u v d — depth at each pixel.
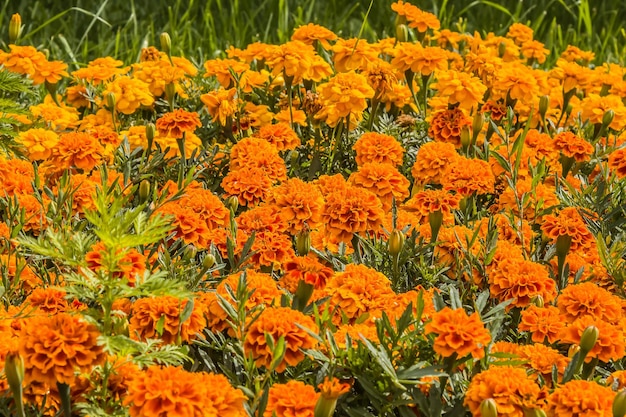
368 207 3.58
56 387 2.40
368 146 4.45
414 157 5.05
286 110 5.38
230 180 4.18
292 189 3.75
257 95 5.58
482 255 3.54
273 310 2.70
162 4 8.58
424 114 5.48
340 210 3.58
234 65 5.29
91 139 4.27
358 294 3.08
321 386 2.50
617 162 4.28
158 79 5.34
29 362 2.25
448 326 2.50
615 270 3.48
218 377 2.32
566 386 2.50
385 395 2.60
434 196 3.76
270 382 2.68
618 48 8.42
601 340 2.83
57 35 7.56
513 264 3.33
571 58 6.91
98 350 2.29
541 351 2.87
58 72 5.34
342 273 3.14
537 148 4.75
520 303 3.31
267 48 5.50
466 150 4.76
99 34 7.99
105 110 5.21
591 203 3.99
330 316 2.89
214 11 8.77
